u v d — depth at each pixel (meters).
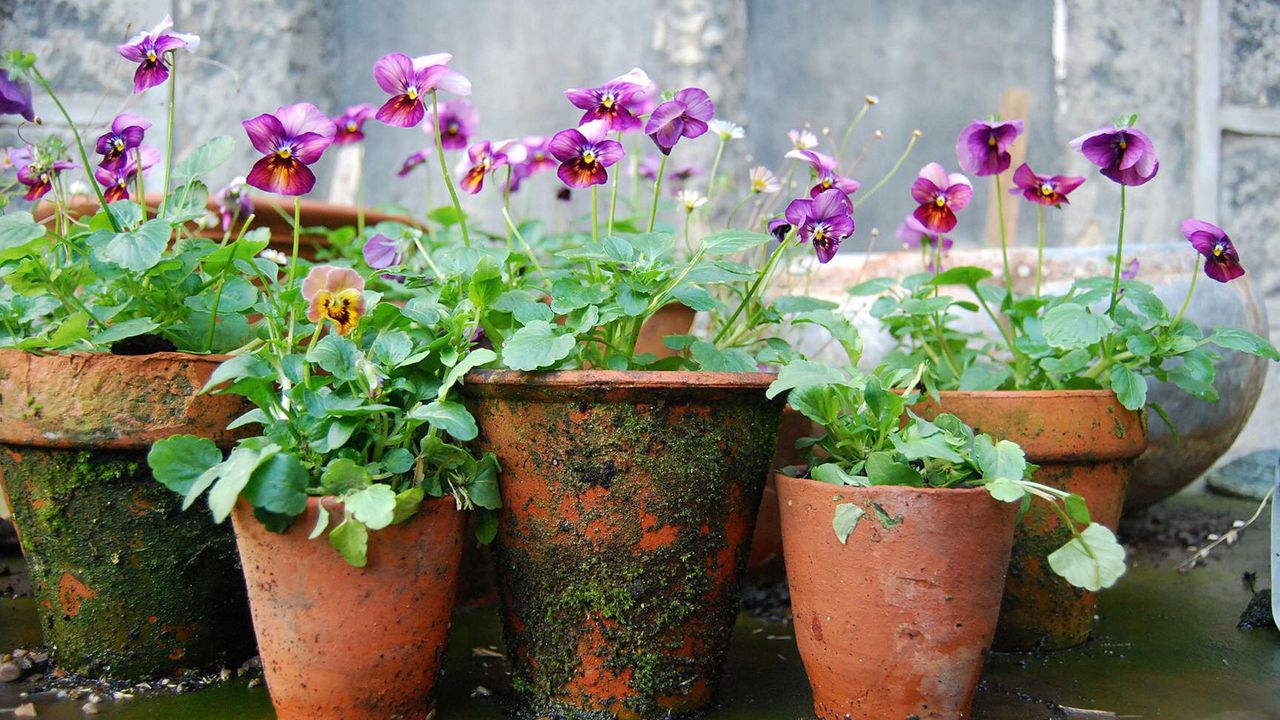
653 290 1.70
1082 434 1.93
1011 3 4.61
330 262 2.39
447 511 1.59
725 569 1.71
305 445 1.56
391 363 1.63
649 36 4.42
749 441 1.68
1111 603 2.38
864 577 1.55
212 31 4.25
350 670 1.54
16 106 1.72
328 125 1.62
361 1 4.73
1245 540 2.88
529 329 1.61
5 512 2.44
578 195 4.46
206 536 1.79
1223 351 2.66
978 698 1.80
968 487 1.61
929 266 2.56
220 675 1.84
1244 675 1.92
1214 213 4.36
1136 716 1.72
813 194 1.91
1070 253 2.72
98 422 1.67
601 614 1.64
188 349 1.83
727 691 1.84
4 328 1.88
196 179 2.00
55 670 1.83
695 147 4.26
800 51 4.67
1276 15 4.39
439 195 4.65
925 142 4.65
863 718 1.59
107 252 1.59
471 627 2.21
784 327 2.83
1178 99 4.35
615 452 1.60
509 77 4.61
